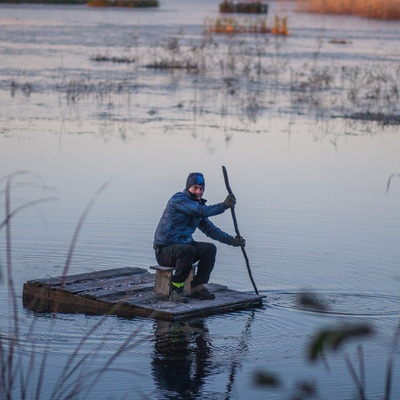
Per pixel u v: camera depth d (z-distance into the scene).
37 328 26.11
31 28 142.50
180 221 29.06
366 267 32.78
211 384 22.53
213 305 28.12
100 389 21.94
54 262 32.50
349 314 28.03
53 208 39.53
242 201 41.97
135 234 36.22
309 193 43.81
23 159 49.62
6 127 59.28
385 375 23.38
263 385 11.76
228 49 111.25
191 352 24.78
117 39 126.38
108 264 32.72
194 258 29.06
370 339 25.70
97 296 28.19
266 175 47.59
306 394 15.19
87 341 25.27
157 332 26.28
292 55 109.94
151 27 150.75
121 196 42.03
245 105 72.06
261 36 137.50
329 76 86.69
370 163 51.97
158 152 52.75
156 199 41.72
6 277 30.61
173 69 94.69
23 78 82.94
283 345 25.45
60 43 118.81
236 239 29.70
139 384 22.36
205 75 90.38
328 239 36.25
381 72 87.62
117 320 27.31
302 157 53.06
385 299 29.55
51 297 28.72
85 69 91.50
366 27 165.88
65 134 57.53
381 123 66.25
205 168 48.78
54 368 22.98
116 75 87.81
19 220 37.59
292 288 30.67
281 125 64.00
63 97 73.06
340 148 56.38
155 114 66.62
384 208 41.28
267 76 90.38
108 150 52.88
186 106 70.88
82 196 41.78
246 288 30.66
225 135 59.09
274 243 35.72
